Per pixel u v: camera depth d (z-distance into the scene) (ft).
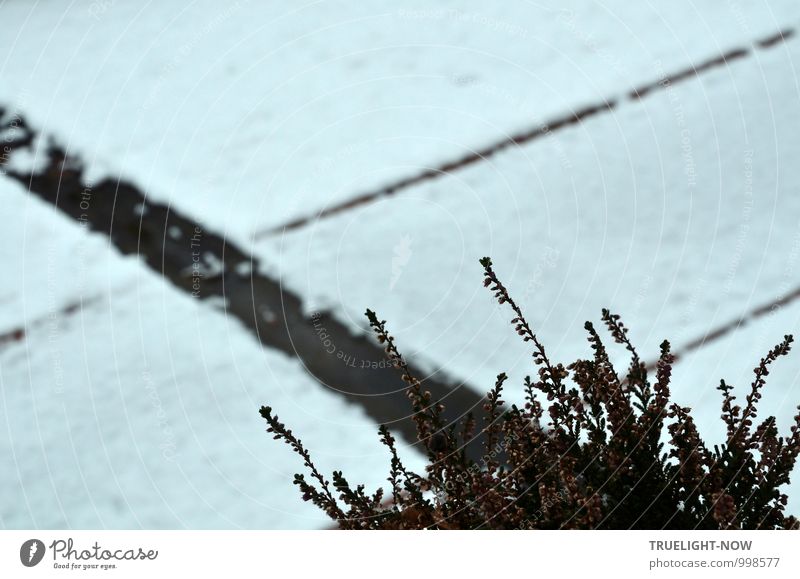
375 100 13.34
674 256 12.04
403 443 10.74
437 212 12.34
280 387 11.14
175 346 11.40
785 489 9.70
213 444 10.84
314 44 13.87
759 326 11.44
